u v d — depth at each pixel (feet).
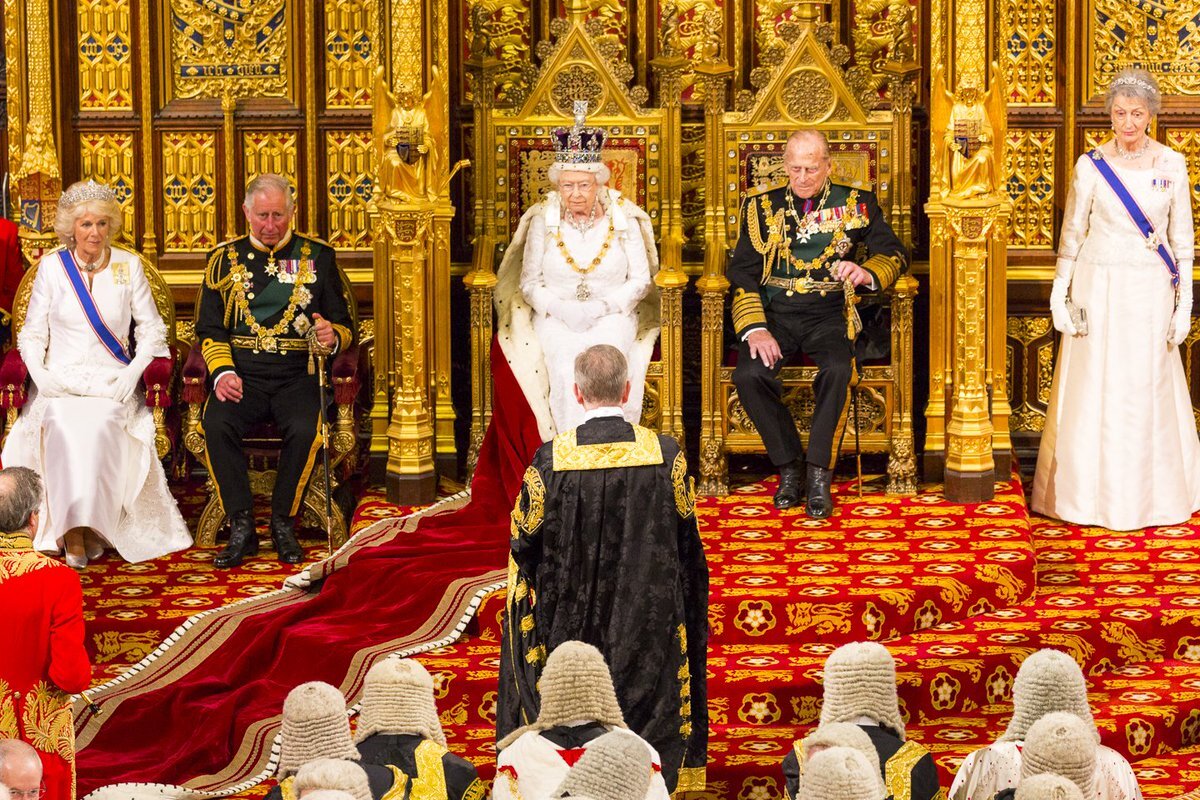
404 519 99.60
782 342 105.29
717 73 110.93
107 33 113.50
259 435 108.47
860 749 56.95
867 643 62.39
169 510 101.40
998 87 103.65
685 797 77.10
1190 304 103.60
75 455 97.04
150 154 114.42
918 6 113.50
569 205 104.53
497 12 114.42
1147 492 103.81
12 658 67.67
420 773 59.77
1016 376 116.16
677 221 112.98
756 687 82.33
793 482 103.91
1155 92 102.47
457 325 116.26
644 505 68.64
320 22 113.60
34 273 102.99
